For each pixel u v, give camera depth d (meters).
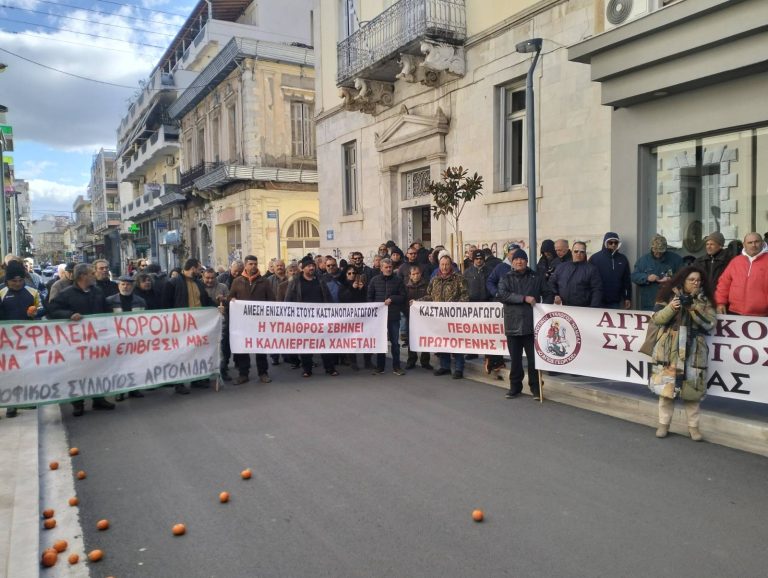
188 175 33.44
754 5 6.86
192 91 31.55
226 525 4.21
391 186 15.71
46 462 5.61
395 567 3.57
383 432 6.25
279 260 11.92
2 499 4.57
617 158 9.48
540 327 7.38
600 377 7.02
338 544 3.88
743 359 5.78
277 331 9.07
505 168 12.34
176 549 3.89
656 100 8.77
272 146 26.97
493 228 12.36
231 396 8.13
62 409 7.73
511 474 5.00
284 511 4.40
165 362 8.09
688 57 7.80
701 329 5.75
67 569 3.68
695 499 4.43
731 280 6.53
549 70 10.76
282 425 6.61
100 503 4.64
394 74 14.77
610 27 8.73
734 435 5.68
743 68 7.29
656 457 5.34
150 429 6.62
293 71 27.25
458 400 7.56
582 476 4.92
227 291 9.65
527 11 11.09
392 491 4.70
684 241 8.92
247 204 27.03
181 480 5.06
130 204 50.72
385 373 9.52
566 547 3.76
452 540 3.89
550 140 10.83
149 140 40.81
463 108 13.02
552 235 10.87
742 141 8.08
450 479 4.92
